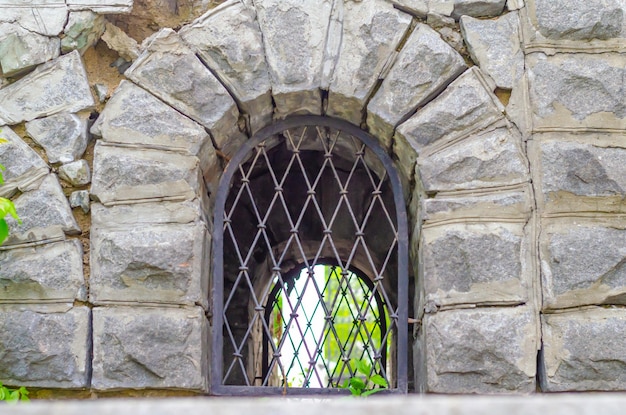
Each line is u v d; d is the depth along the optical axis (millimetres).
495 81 3746
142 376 3506
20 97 3771
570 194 3633
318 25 3826
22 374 3516
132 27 3932
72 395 3533
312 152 4684
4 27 3803
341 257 5102
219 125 3773
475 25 3797
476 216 3635
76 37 3809
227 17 3820
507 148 3684
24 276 3582
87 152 3764
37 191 3680
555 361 3484
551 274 3555
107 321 3535
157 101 3752
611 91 3709
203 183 3838
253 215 4887
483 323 3525
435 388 3504
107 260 3586
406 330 3768
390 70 3793
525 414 1629
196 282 3594
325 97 3863
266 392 3707
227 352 4812
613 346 3484
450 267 3600
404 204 3904
